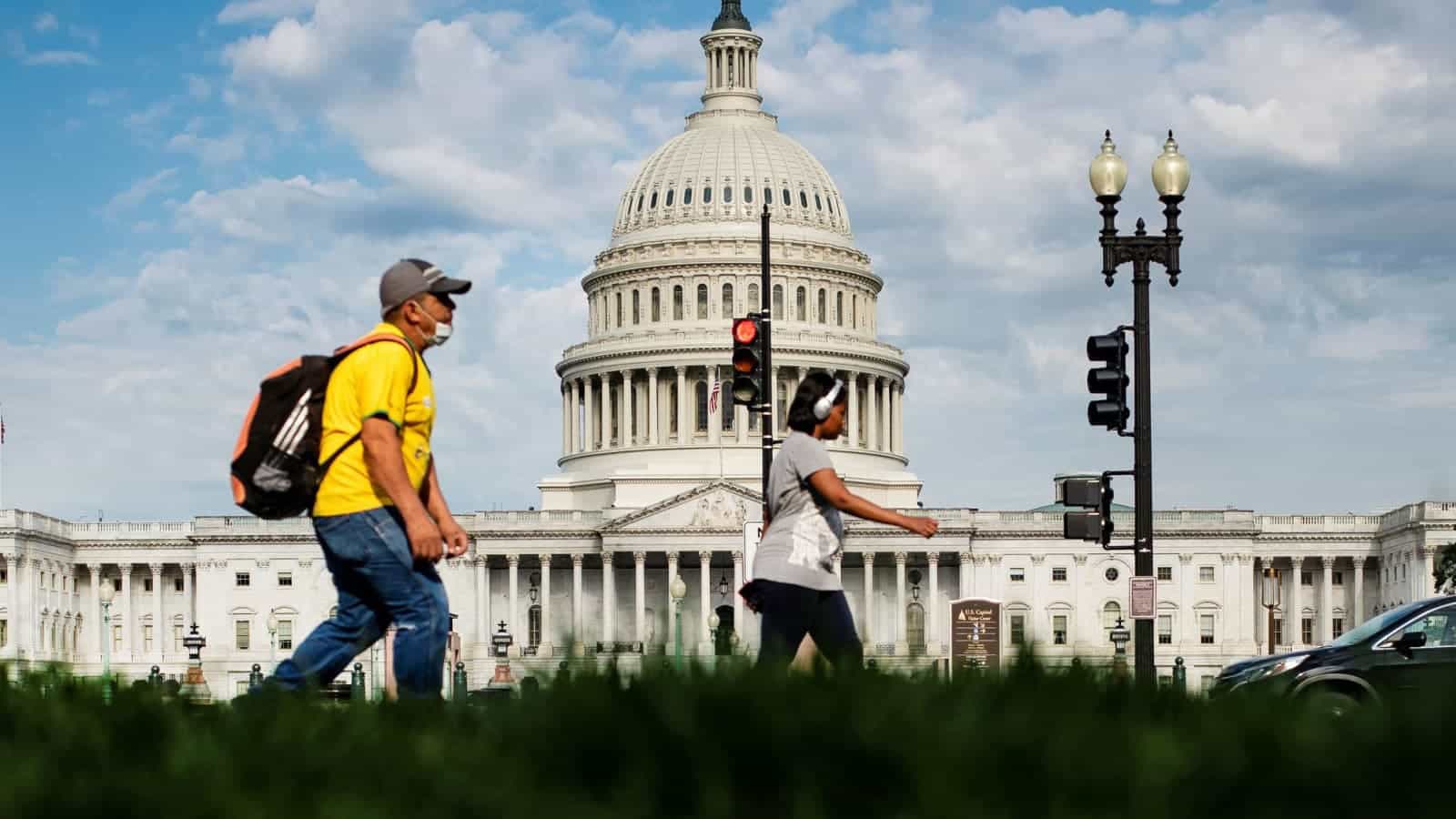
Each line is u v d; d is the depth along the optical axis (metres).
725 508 161.25
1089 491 40.62
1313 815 8.79
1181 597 167.38
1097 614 165.75
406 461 18.39
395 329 18.48
